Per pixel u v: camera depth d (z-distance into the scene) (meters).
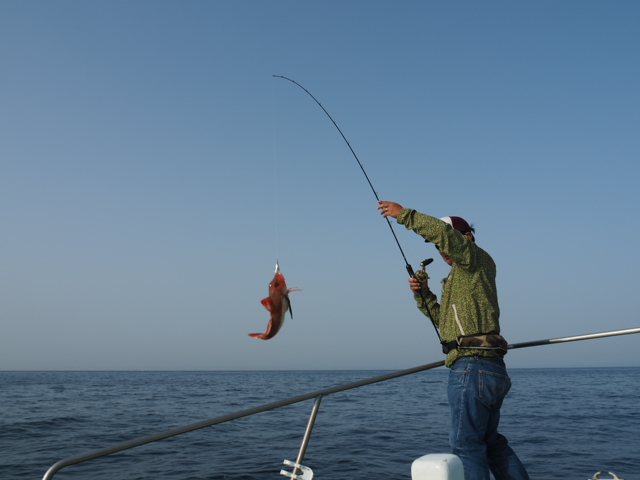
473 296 3.09
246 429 16.41
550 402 26.28
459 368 3.05
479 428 2.98
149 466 10.85
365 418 19.20
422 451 12.19
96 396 35.19
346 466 10.47
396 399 29.39
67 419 20.09
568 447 12.27
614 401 26.88
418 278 3.69
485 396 2.96
